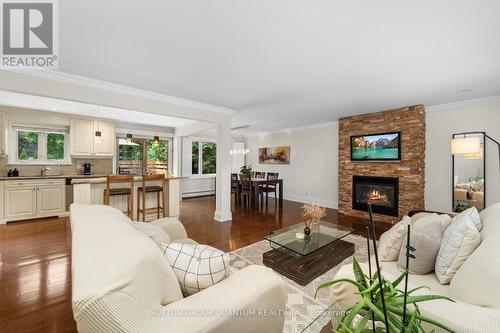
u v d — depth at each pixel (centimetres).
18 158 471
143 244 94
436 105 402
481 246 117
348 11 158
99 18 166
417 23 170
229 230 390
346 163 512
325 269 239
